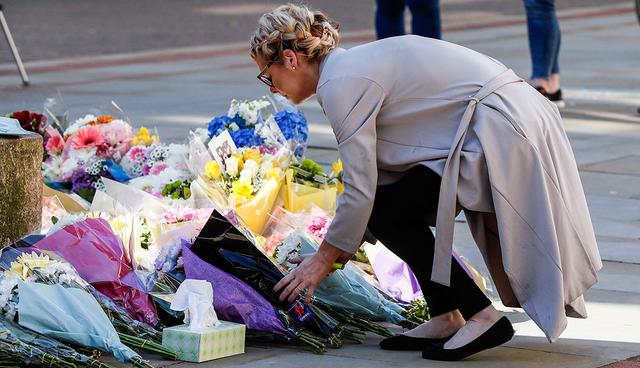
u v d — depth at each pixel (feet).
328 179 30.37
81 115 55.88
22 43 93.40
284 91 24.26
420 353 24.32
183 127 53.21
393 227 23.90
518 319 27.30
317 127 54.03
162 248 25.72
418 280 24.35
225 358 23.54
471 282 23.80
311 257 24.06
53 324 22.29
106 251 24.45
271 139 30.83
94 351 22.50
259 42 23.85
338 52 23.73
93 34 100.73
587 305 28.14
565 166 23.72
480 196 22.89
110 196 28.40
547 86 60.70
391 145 23.54
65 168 31.96
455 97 23.31
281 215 28.89
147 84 70.18
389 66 23.26
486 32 101.86
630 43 93.50
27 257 23.43
